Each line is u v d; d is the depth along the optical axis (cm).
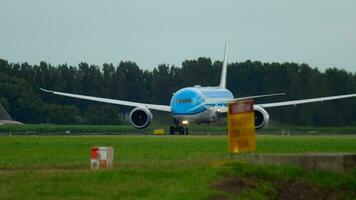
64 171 11231
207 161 12575
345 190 11500
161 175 10738
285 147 18262
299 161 12375
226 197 9838
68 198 9262
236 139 12138
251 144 12081
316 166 12344
